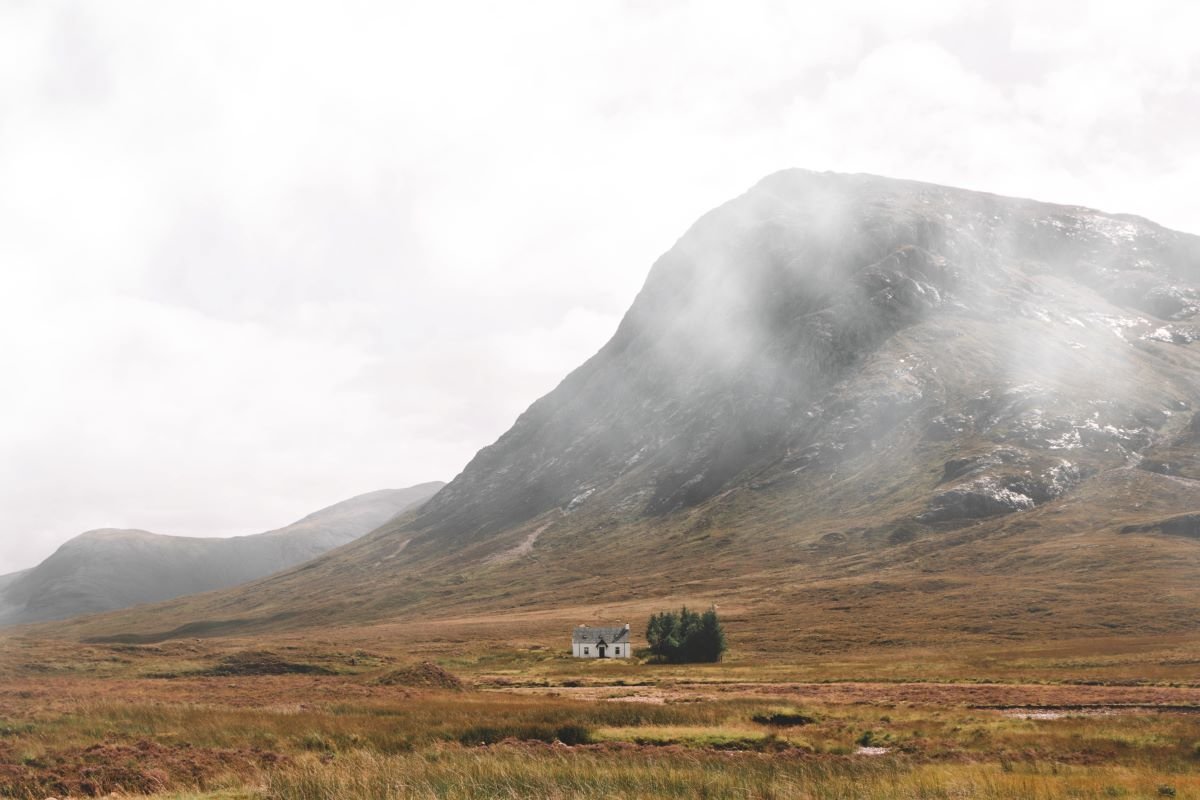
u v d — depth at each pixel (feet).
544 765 93.86
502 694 254.06
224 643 549.13
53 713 145.69
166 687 235.61
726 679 329.31
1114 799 89.66
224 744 124.88
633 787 84.79
